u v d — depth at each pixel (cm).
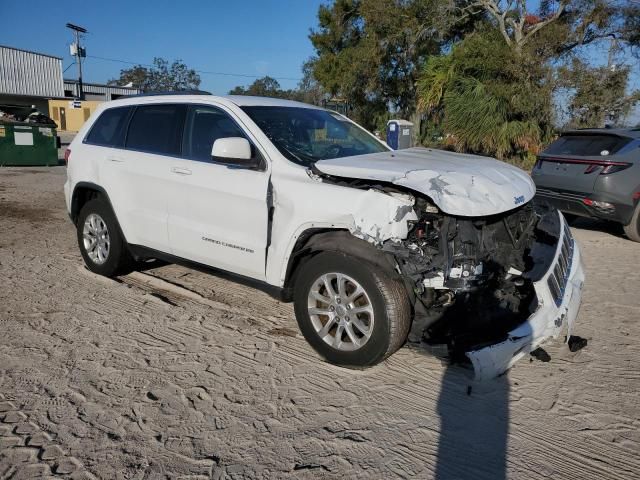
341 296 361
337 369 371
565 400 339
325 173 374
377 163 383
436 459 281
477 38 1762
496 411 326
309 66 3094
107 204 525
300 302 381
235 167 417
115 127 534
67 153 573
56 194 1079
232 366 373
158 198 474
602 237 802
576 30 1828
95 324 435
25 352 384
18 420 304
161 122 492
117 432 297
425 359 390
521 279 377
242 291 527
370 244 342
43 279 540
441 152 473
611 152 740
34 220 823
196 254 453
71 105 4275
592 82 1673
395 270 339
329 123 493
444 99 1777
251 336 421
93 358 379
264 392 341
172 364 373
